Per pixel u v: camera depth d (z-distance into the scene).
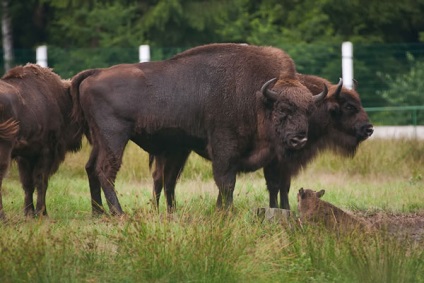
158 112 38.78
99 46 100.62
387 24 103.38
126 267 28.28
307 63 86.38
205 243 28.69
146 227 30.39
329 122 42.88
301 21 98.00
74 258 28.47
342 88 43.53
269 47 40.03
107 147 38.59
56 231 32.09
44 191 39.12
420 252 29.33
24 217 35.88
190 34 96.50
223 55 39.41
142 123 38.78
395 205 41.78
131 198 42.56
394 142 58.16
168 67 39.31
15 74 38.81
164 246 28.53
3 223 33.84
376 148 56.22
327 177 51.22
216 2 96.44
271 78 38.84
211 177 50.41
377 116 86.06
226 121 38.84
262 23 99.12
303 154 42.38
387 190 46.19
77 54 85.06
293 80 38.62
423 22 103.62
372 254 28.19
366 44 96.19
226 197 38.62
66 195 43.75
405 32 104.38
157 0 97.94
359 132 43.16
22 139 37.78
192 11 95.12
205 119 39.06
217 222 30.78
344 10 100.06
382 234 30.20
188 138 39.34
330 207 33.50
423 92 87.88
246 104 38.81
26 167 39.53
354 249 28.72
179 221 31.55
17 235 29.64
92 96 38.78
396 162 54.41
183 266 27.86
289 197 44.06
